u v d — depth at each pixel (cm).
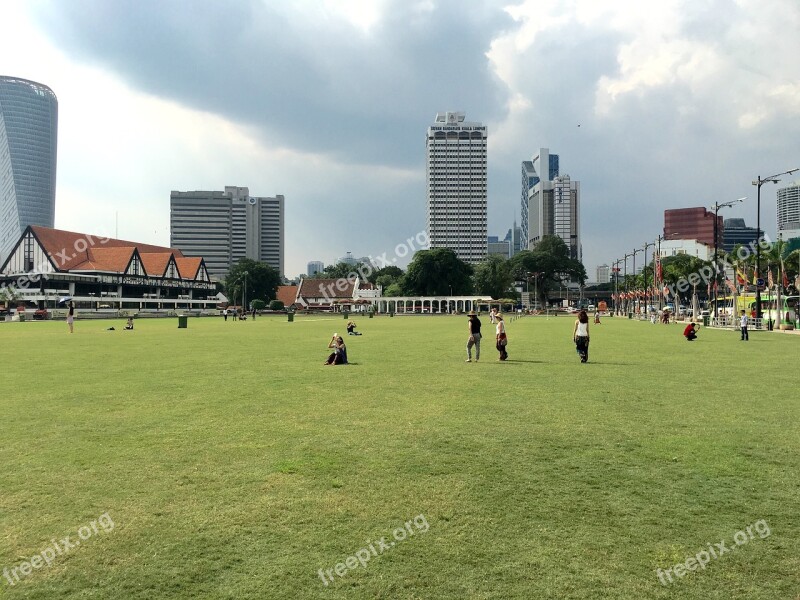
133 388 1466
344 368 1922
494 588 466
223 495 664
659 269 7081
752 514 609
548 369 1877
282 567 501
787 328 4622
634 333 4266
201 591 464
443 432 967
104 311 8881
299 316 9925
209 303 13838
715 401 1260
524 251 15025
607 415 1105
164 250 14062
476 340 2152
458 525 582
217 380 1620
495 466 773
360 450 855
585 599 450
